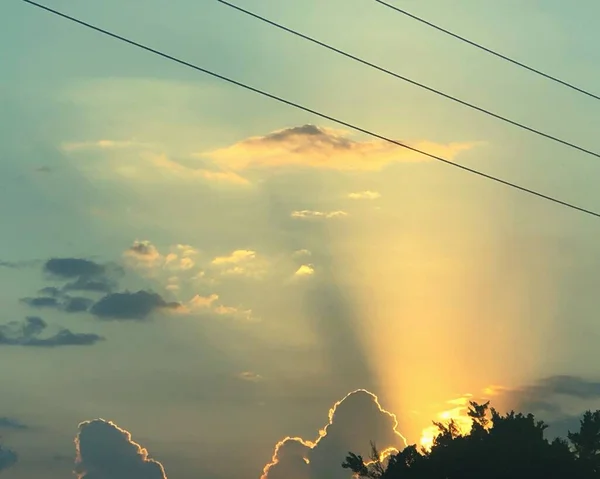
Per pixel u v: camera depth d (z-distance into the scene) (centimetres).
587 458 4747
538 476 4622
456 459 4731
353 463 5038
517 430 4819
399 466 4878
